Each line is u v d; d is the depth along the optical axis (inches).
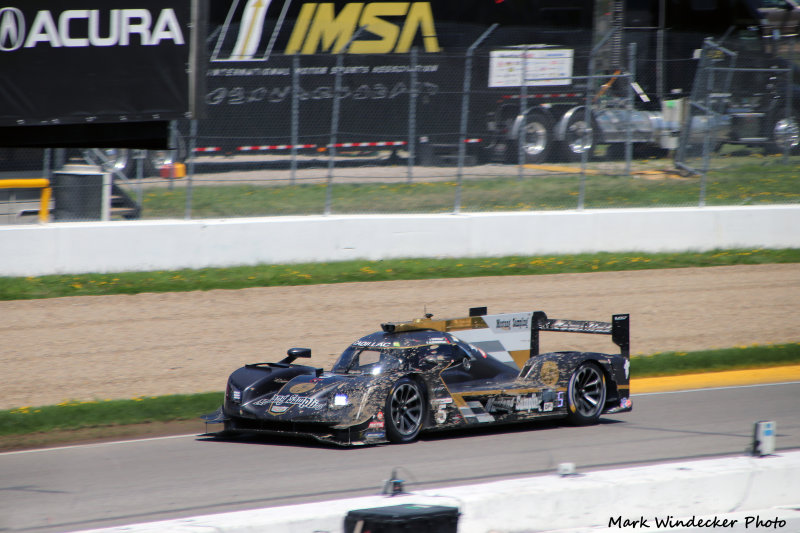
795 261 2760.8
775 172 3366.1
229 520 713.6
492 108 3048.7
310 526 720.3
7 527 860.0
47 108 1809.8
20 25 1795.0
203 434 1304.1
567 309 2156.7
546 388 1332.4
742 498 869.8
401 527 645.9
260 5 2760.8
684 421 1371.8
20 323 1910.7
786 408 1469.0
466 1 2987.2
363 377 1245.1
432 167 3014.3
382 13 2903.5
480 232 2598.4
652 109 3270.2
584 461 1117.1
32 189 2412.6
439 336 1328.7
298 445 1226.6
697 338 1987.0
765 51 3432.6
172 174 2635.3
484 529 762.8
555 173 3093.0
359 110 2913.4
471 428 1343.5
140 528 694.5
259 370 1312.7
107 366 1664.6
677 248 2785.4
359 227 2488.9
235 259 2372.0
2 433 1273.4
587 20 3159.5
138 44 1877.5
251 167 2827.3
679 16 3280.0
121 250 2260.1
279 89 2822.3
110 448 1211.9
